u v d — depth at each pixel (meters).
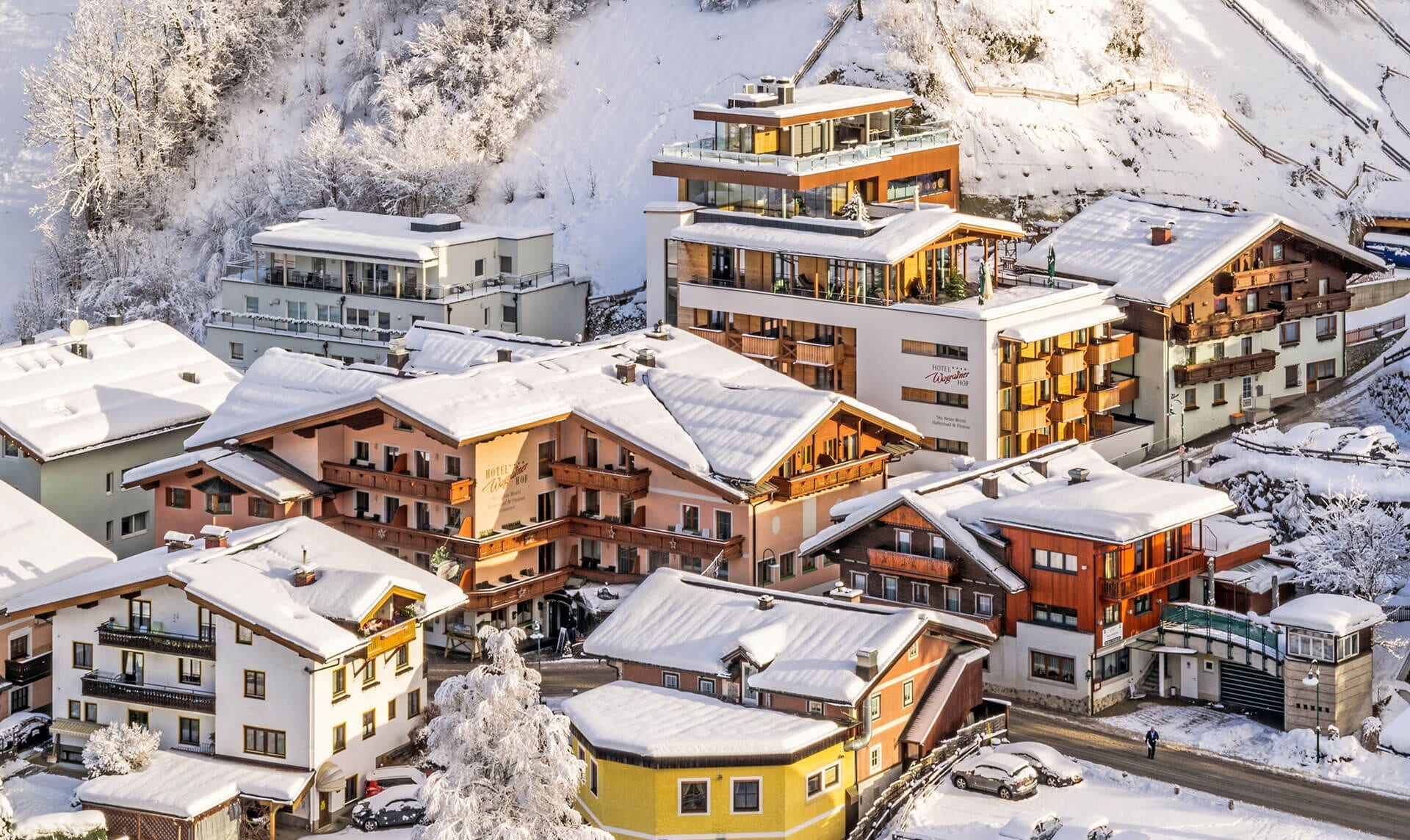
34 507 93.75
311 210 138.25
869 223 107.25
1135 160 133.38
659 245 116.88
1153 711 82.19
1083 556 80.94
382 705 79.38
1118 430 105.62
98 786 75.50
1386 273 122.69
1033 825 69.56
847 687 72.25
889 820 72.38
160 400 107.12
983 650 79.94
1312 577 87.62
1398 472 93.44
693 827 70.69
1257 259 110.88
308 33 163.75
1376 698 81.69
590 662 88.88
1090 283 108.50
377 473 91.12
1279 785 75.31
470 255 127.31
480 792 64.81
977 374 100.00
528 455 92.19
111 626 79.94
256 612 76.00
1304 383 112.75
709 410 93.50
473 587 89.94
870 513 85.38
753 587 80.75
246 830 75.62
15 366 106.19
